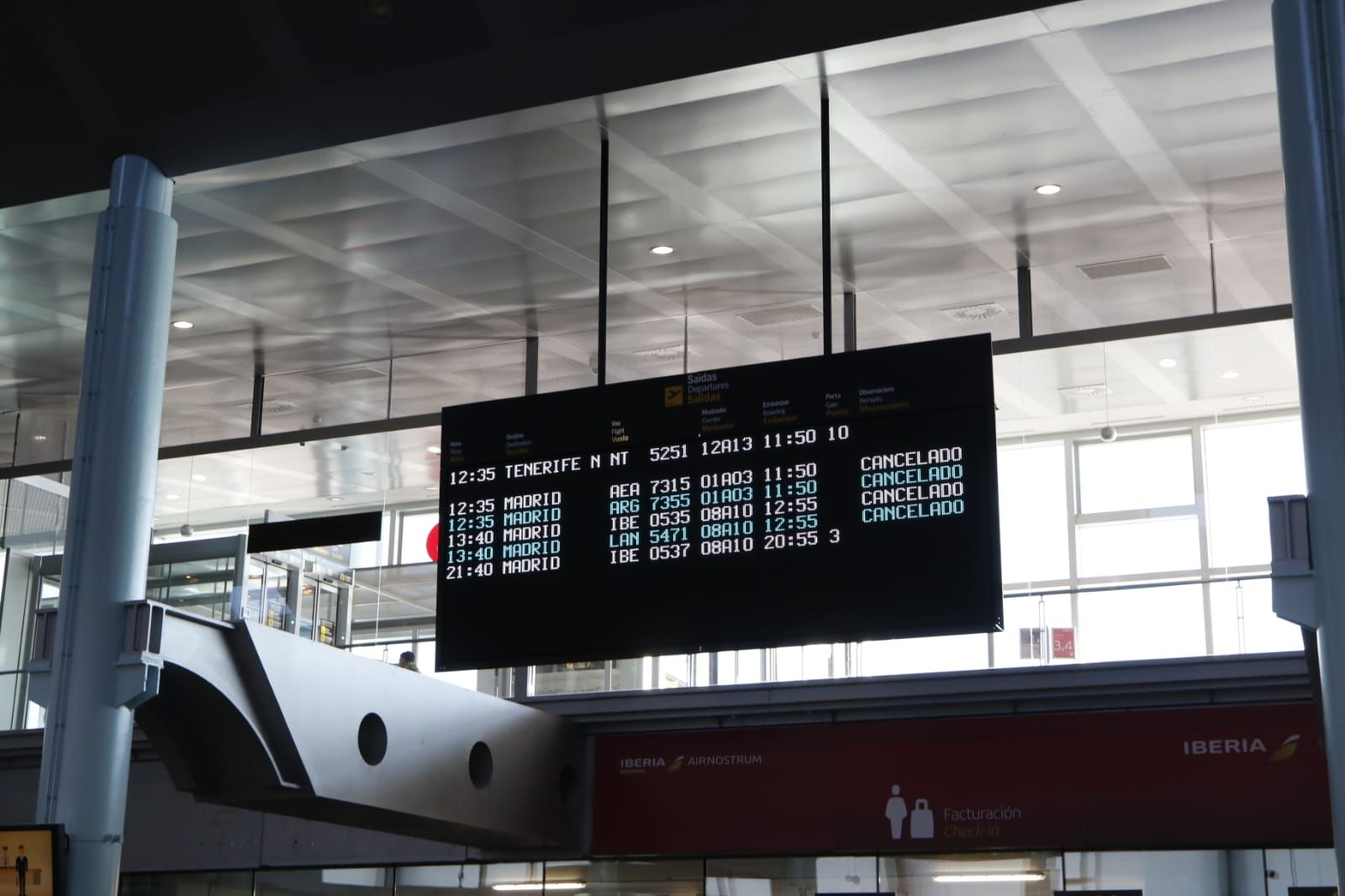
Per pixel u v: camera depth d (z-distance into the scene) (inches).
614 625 500.4
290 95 506.6
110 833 461.1
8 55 504.4
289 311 695.1
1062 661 596.7
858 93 509.0
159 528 765.9
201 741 507.5
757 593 486.9
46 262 641.0
